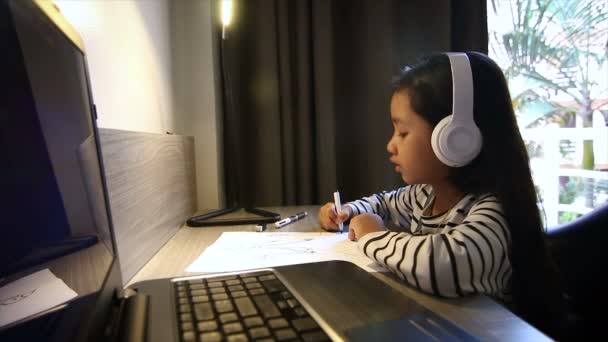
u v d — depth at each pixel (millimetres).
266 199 1275
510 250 505
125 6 747
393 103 631
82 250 340
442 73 560
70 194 333
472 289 433
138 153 581
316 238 718
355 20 1288
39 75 298
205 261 575
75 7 534
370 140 1283
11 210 250
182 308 354
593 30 1414
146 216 602
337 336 295
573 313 701
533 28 1426
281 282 431
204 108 1218
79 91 380
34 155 282
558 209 1537
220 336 295
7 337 235
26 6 284
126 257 504
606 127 1448
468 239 466
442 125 544
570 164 1546
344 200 1327
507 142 556
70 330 284
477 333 321
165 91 1053
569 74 1476
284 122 1274
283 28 1248
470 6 1236
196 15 1202
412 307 357
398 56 1258
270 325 314
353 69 1302
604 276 710
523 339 309
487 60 580
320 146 1275
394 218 893
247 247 653
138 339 293
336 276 453
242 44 1262
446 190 641
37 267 271
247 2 1257
